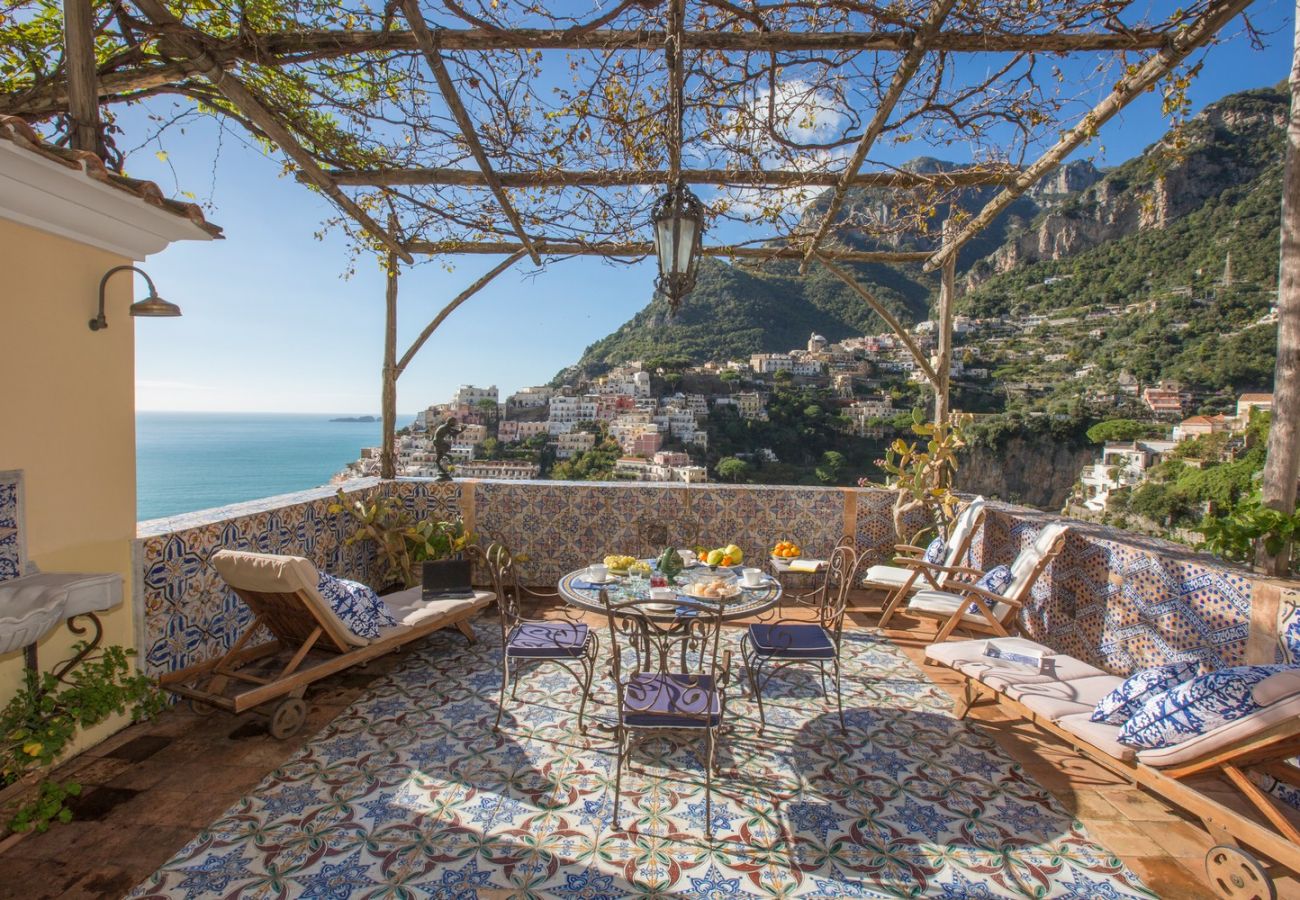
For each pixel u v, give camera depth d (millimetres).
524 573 5387
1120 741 2160
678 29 2328
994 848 2086
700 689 2354
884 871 1966
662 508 5363
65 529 2486
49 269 2396
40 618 1946
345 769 2523
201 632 3221
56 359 2432
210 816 2188
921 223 4070
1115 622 3400
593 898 1829
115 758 2566
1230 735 1833
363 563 4824
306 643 2916
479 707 3119
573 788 2416
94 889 1816
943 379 5254
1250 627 2639
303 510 4086
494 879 1900
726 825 2197
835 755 2701
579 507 5340
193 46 2320
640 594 2898
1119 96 2768
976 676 2814
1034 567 3604
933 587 4254
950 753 2725
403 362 5367
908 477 5227
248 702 2627
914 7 2488
